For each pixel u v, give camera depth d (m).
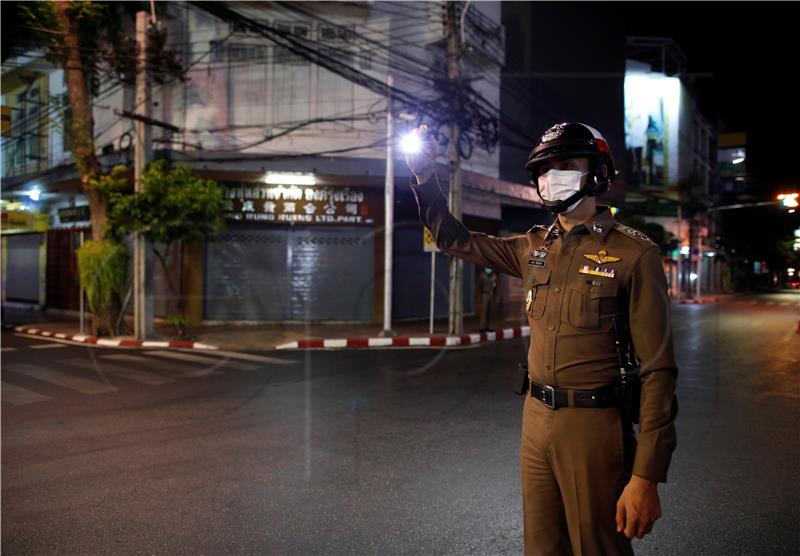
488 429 5.31
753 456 4.43
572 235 1.75
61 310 18.81
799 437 4.93
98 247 12.34
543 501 1.78
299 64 14.80
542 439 1.75
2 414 5.94
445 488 3.85
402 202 16.16
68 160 16.33
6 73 17.72
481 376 8.13
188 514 3.46
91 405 6.34
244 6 14.52
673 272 33.75
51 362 9.43
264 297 15.62
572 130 1.74
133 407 6.24
